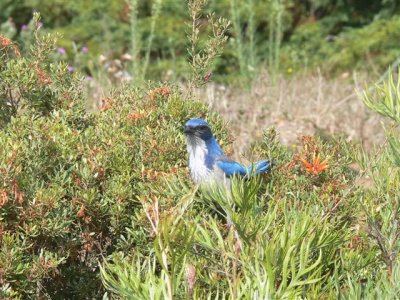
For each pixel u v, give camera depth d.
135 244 7.48
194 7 9.75
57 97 8.98
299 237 4.31
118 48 23.66
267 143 8.59
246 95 17.98
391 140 4.86
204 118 9.12
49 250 7.46
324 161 7.19
